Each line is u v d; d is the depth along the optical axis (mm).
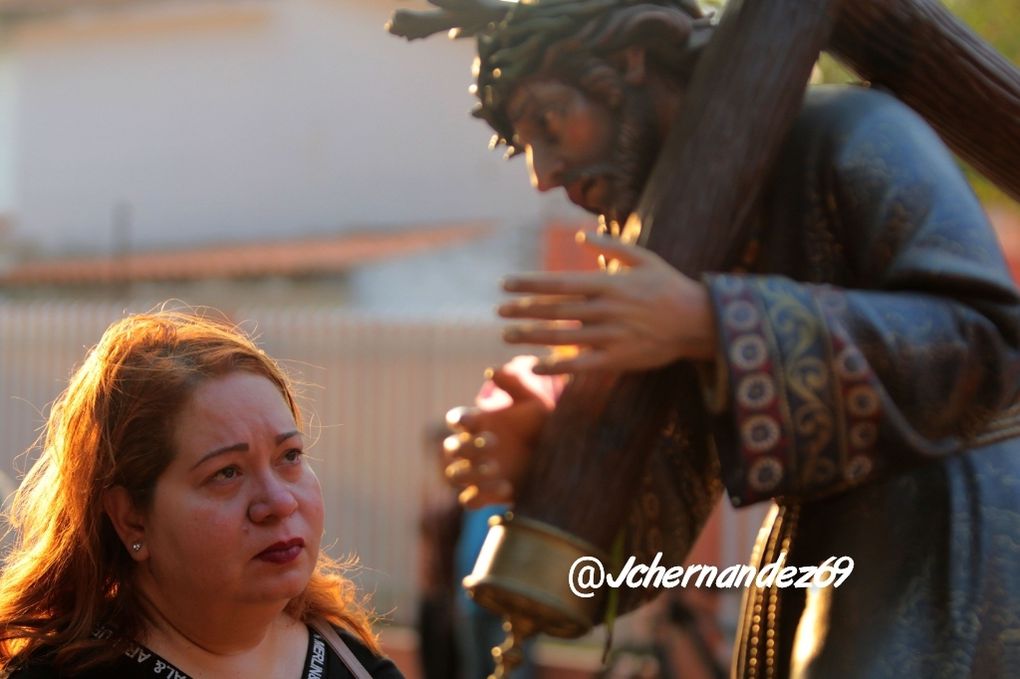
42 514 2934
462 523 8266
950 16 2971
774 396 2584
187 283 21000
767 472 2611
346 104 23281
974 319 2662
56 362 13484
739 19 2783
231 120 24141
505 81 2896
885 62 2951
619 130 2887
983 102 2986
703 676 8352
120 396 2807
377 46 23094
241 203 23969
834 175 2816
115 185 24969
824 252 2859
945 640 2680
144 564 2846
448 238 20703
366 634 3246
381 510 11695
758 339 2588
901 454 2705
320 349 12000
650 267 2623
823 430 2615
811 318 2613
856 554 2809
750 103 2738
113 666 2801
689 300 2609
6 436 13570
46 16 25047
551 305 2623
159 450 2752
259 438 2752
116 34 25016
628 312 2588
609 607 2992
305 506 2795
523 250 20328
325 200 23281
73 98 25391
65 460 2865
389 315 11883
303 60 23656
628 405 2736
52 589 2902
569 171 2910
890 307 2652
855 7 2869
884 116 2844
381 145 22969
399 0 22859
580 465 2736
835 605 2809
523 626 2744
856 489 2850
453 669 8188
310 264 20016
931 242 2699
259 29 23969
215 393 2771
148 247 24625
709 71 2783
